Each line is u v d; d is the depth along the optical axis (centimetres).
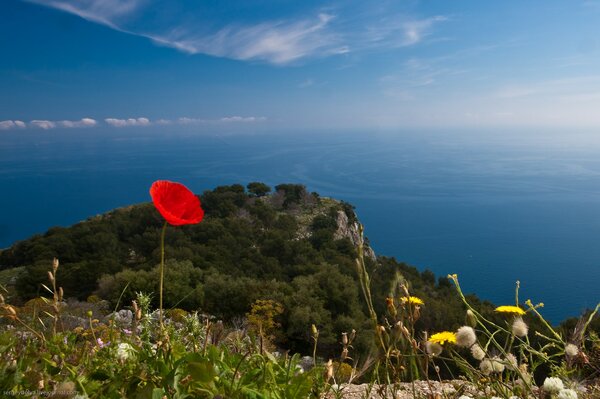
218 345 167
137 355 148
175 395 122
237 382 138
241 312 2503
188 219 136
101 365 146
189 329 167
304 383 139
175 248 4997
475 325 158
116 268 3428
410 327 151
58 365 142
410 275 4647
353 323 2514
